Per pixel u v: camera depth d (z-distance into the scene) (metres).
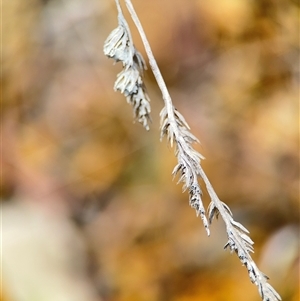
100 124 0.91
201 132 0.85
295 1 0.91
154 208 0.81
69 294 0.74
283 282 0.69
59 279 0.75
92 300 0.74
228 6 0.92
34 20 1.00
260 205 0.77
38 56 0.98
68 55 0.97
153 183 0.84
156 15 0.92
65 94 0.94
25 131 0.93
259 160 0.81
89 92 0.93
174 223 0.78
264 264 0.71
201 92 0.89
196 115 0.87
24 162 0.90
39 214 0.83
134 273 0.75
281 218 0.75
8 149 0.91
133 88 0.42
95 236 0.82
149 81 0.88
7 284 0.73
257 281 0.40
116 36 0.42
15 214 0.82
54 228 0.82
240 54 0.91
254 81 0.89
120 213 0.83
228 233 0.40
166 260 0.75
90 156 0.89
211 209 0.40
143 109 0.42
